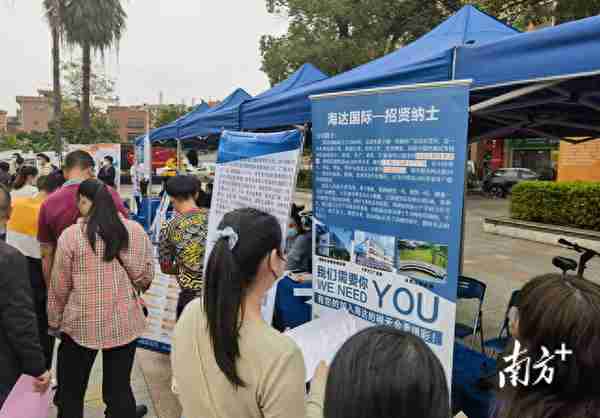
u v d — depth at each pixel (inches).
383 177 91.9
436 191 84.3
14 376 79.6
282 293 137.6
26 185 207.8
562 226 409.7
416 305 87.9
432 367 33.4
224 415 47.3
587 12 285.6
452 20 120.2
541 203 434.3
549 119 160.4
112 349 98.6
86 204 97.9
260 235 48.4
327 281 104.3
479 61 85.4
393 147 89.9
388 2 762.2
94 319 94.6
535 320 42.9
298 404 46.3
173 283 144.7
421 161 85.9
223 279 47.4
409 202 88.1
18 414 77.3
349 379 33.5
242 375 46.3
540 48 76.2
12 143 1036.5
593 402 40.6
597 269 308.2
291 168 105.7
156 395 135.4
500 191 892.6
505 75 81.3
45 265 120.8
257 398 46.3
